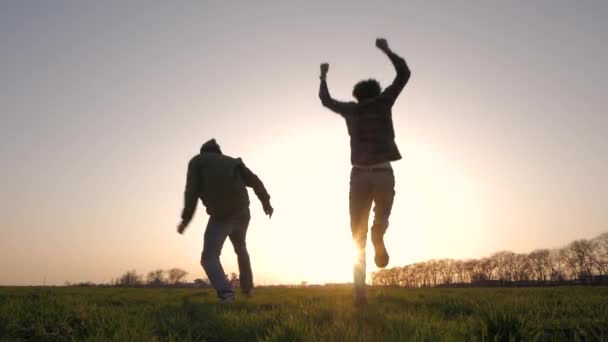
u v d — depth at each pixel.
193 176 7.38
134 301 6.67
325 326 3.40
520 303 4.35
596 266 127.06
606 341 2.68
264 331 3.50
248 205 7.71
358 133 5.33
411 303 5.87
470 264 156.38
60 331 3.64
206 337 3.64
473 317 4.00
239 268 8.00
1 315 3.69
